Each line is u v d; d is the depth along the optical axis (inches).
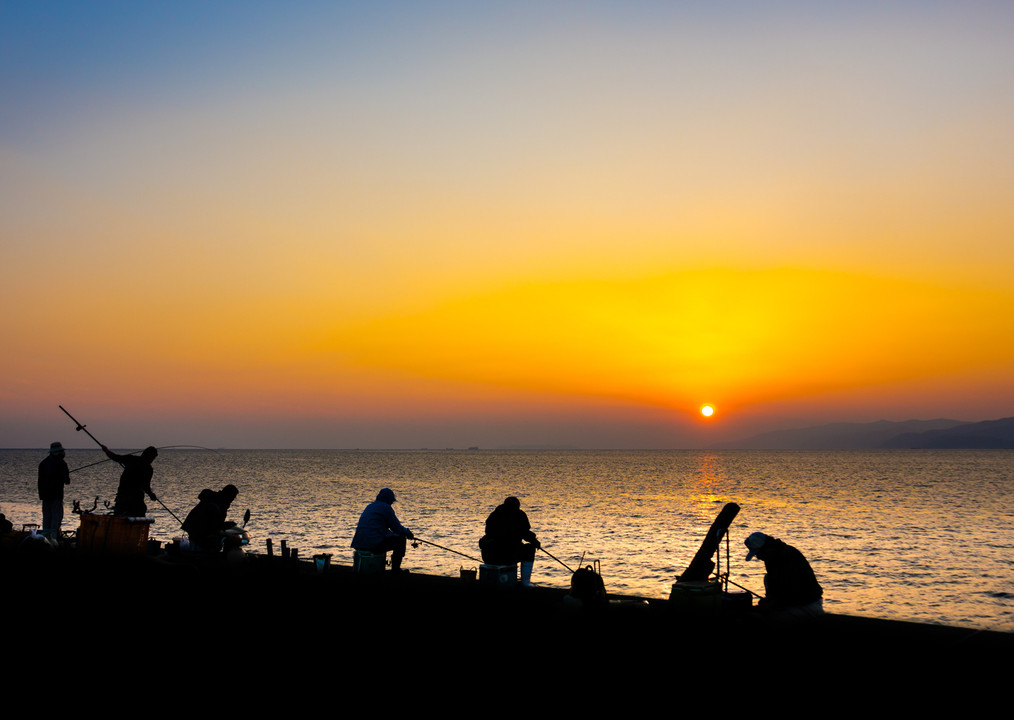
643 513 1847.9
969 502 2223.2
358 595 462.6
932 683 297.3
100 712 297.9
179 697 312.3
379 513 520.1
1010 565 964.6
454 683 321.1
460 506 2031.3
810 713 273.1
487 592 468.8
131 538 504.4
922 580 847.7
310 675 335.0
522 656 348.5
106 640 383.2
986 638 351.3
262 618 417.1
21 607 435.8
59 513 629.9
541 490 2967.5
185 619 416.5
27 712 297.9
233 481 3442.4
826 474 4739.2
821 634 358.0
